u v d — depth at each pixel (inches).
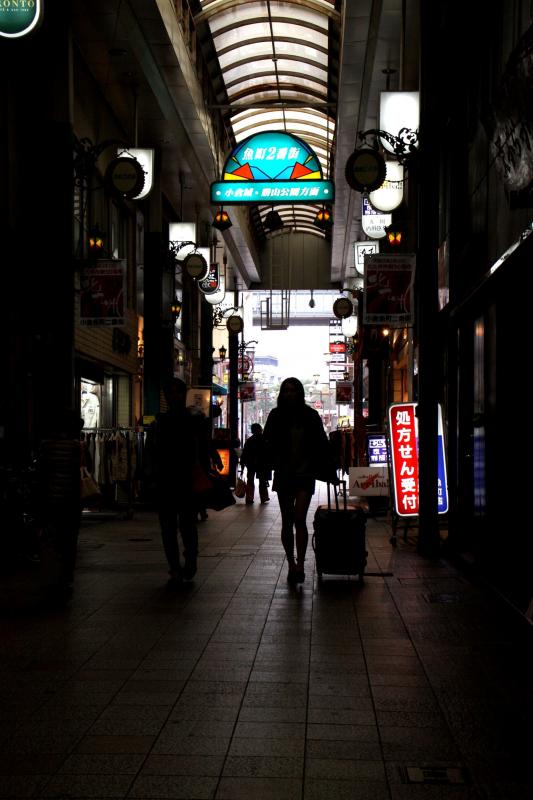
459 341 400.8
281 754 147.9
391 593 305.3
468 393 393.7
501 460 306.0
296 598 296.4
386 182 657.0
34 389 529.0
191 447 325.1
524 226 293.1
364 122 849.5
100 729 161.0
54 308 493.7
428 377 410.9
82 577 345.4
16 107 531.5
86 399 781.3
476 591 309.0
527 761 144.5
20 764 143.3
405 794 130.7
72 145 516.1
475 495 366.0
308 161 667.4
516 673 200.2
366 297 451.2
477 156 390.0
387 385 1045.8
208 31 785.6
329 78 855.7
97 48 657.0
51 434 312.0
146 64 684.1
